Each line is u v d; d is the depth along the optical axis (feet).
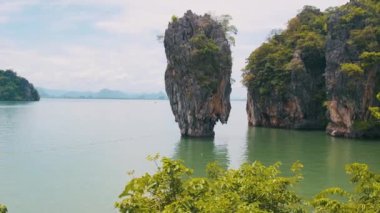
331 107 248.11
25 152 188.75
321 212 42.34
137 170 144.36
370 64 227.81
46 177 132.26
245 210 35.09
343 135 241.76
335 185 117.70
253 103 323.16
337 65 244.22
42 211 95.45
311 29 314.35
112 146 211.82
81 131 296.92
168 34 237.04
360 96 230.68
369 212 40.57
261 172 43.80
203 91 229.66
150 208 36.55
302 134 260.83
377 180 46.29
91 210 95.86
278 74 297.12
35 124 349.20
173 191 37.91
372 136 233.55
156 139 241.96
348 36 243.60
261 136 250.57
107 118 465.47
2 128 308.19
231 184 41.14
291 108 295.89
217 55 233.76
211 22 242.58
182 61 231.30
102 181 125.70
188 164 154.61
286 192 41.57
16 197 107.45
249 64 318.04
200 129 238.68
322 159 163.63
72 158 172.24
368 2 255.91
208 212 34.55
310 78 287.69
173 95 240.53
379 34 237.45
